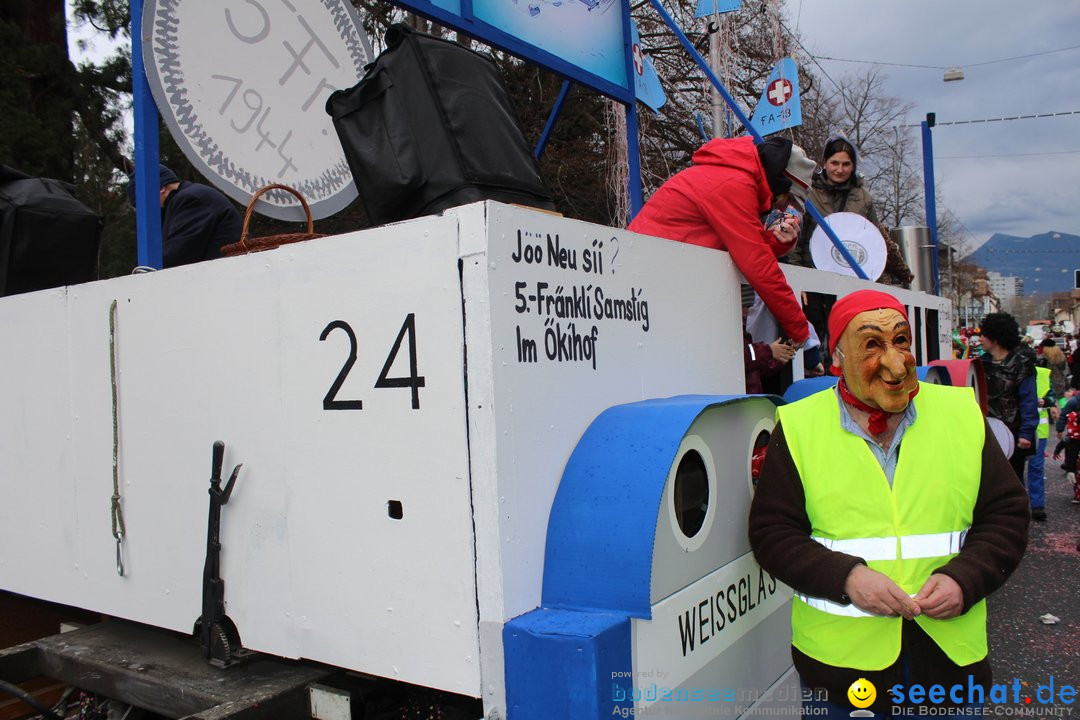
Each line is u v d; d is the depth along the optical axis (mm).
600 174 14414
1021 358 6867
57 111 10039
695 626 1866
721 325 2619
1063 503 8578
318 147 3396
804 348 3494
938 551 1867
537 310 1694
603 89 4078
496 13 3365
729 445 2090
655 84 6559
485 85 2467
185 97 2814
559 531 1688
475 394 1579
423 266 1645
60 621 3100
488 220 1564
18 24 10141
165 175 3682
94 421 2289
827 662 1928
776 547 1887
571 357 1798
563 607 1643
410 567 1677
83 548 2322
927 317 5996
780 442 1982
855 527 1891
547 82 13758
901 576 1855
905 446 1892
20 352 2490
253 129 3102
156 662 2094
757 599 2225
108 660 2121
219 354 2002
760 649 2236
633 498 1653
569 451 1786
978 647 1899
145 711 2348
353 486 1762
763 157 2918
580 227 1852
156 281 2121
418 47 2342
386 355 1701
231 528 1976
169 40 2764
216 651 1979
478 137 2344
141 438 2166
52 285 3117
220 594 1971
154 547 2145
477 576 1589
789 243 3148
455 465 1606
